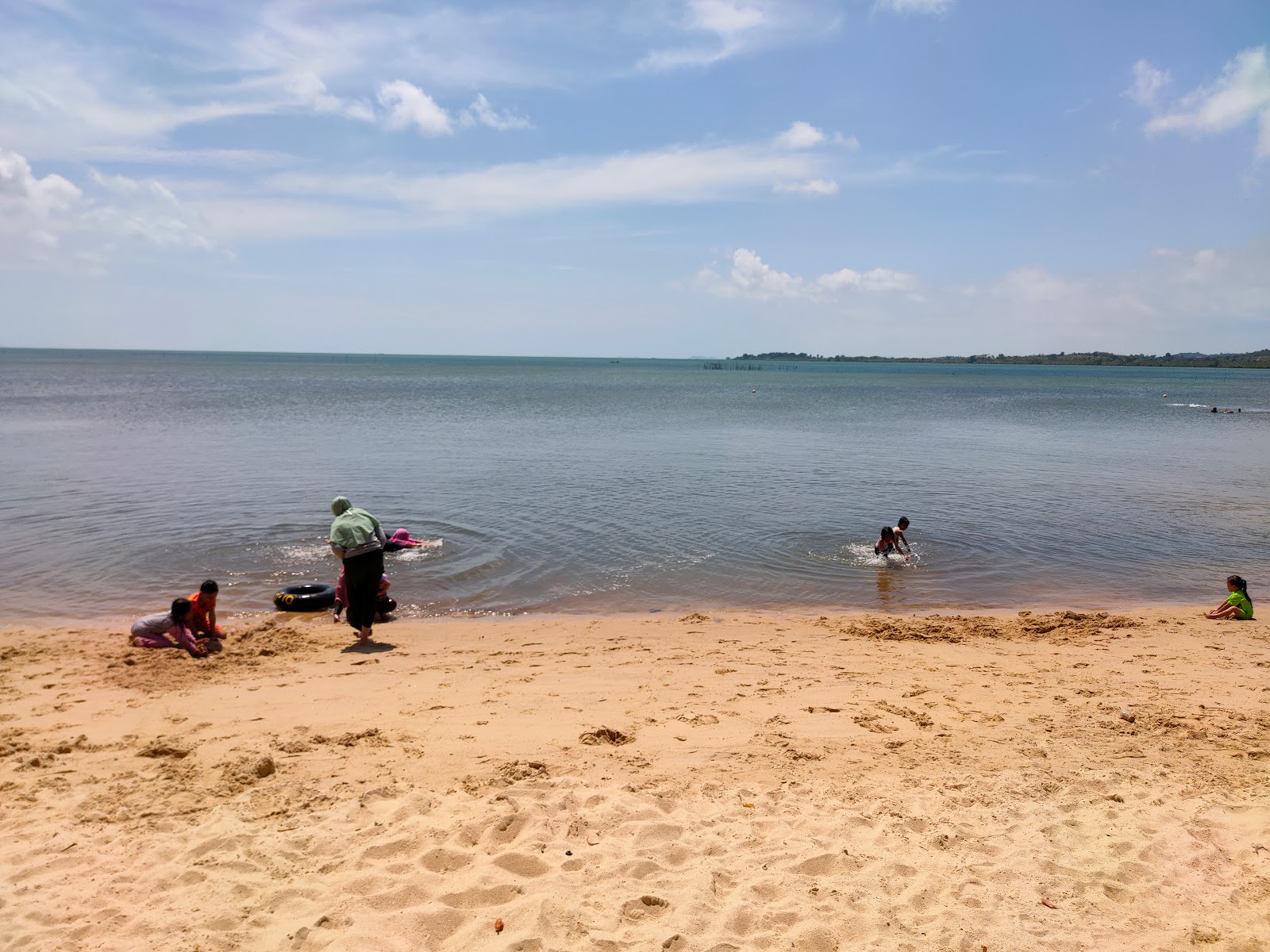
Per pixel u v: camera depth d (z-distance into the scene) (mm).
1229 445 34656
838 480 23141
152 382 84500
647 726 7055
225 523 16359
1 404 51062
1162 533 17000
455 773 5965
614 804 5383
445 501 19000
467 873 4539
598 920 4133
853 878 4566
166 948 3848
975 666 9039
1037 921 4184
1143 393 93625
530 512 17969
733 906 4258
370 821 5121
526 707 7543
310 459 25938
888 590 12875
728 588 12844
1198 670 8906
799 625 10945
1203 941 4000
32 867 4551
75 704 7473
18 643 9547
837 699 7848
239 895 4301
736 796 5629
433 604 11844
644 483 22000
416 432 35781
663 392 81688
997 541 16109
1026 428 42688
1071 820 5223
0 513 17141
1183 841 4938
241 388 76750
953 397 79688
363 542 9773
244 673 8602
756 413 51531
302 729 6836
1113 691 8109
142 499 18812
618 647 9812
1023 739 6727
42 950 3787
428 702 7652
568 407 55312
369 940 3918
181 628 9430
